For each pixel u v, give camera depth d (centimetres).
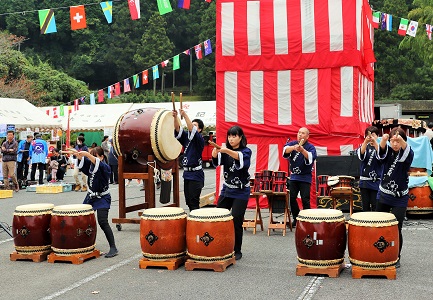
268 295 537
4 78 3647
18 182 1766
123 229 955
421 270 633
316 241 605
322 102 1129
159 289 566
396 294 534
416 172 1023
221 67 1175
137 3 1059
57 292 562
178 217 661
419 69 4478
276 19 1145
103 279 612
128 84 1817
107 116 2848
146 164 924
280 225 877
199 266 642
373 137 747
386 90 4762
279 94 1151
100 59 5684
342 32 1119
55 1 5488
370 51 1226
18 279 619
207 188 1675
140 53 5497
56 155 1833
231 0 1164
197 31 6012
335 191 942
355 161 1056
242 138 692
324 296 530
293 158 852
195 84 6269
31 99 3616
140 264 660
